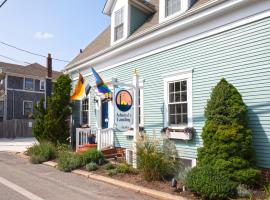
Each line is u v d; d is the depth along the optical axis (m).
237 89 9.29
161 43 12.16
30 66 42.22
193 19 10.46
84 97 17.28
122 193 8.37
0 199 7.69
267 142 8.52
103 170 10.95
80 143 16.33
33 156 14.01
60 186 9.13
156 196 7.91
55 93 16.86
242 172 8.07
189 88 10.84
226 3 9.38
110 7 15.28
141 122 12.92
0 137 33.41
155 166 9.12
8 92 36.81
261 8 8.77
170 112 11.71
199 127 10.44
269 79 8.53
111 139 14.65
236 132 8.28
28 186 9.10
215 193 7.18
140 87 13.01
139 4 14.01
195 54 10.70
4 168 12.34
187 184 7.85
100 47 16.86
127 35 13.92
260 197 7.48
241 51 9.26
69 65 18.88
